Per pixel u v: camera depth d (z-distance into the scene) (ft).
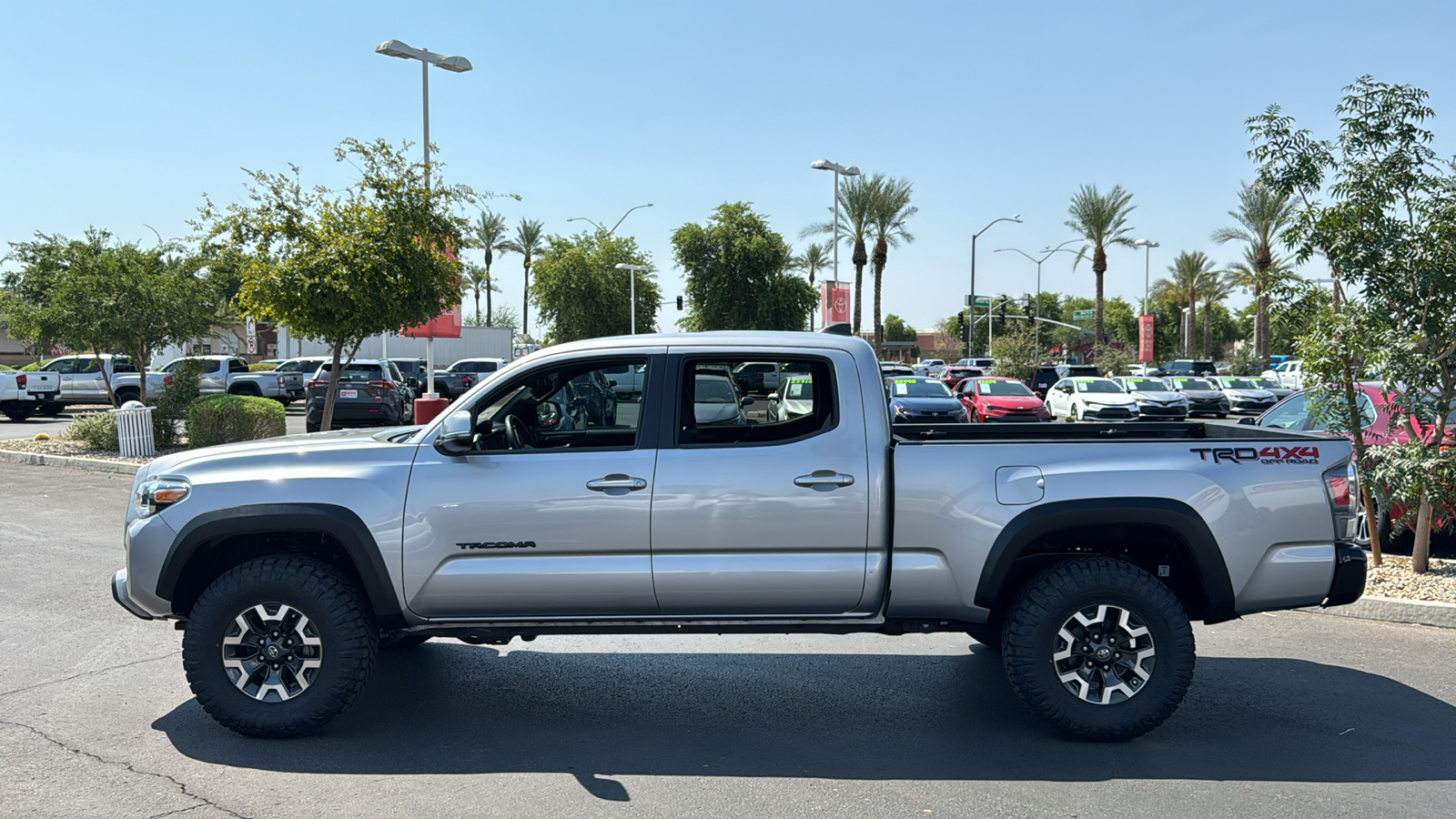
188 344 64.69
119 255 59.72
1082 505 15.46
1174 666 15.48
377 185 51.06
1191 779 14.38
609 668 20.20
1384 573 26.63
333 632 15.72
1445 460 25.00
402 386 90.89
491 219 233.14
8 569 28.48
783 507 15.57
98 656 20.38
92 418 60.54
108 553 30.60
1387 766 14.85
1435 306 25.79
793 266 177.99
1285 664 20.13
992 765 14.94
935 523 15.62
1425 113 25.77
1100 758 15.21
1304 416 32.32
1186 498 15.49
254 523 15.64
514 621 16.03
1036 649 15.60
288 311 50.29
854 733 16.38
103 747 15.56
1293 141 26.99
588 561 15.72
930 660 20.79
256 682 16.02
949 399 82.84
